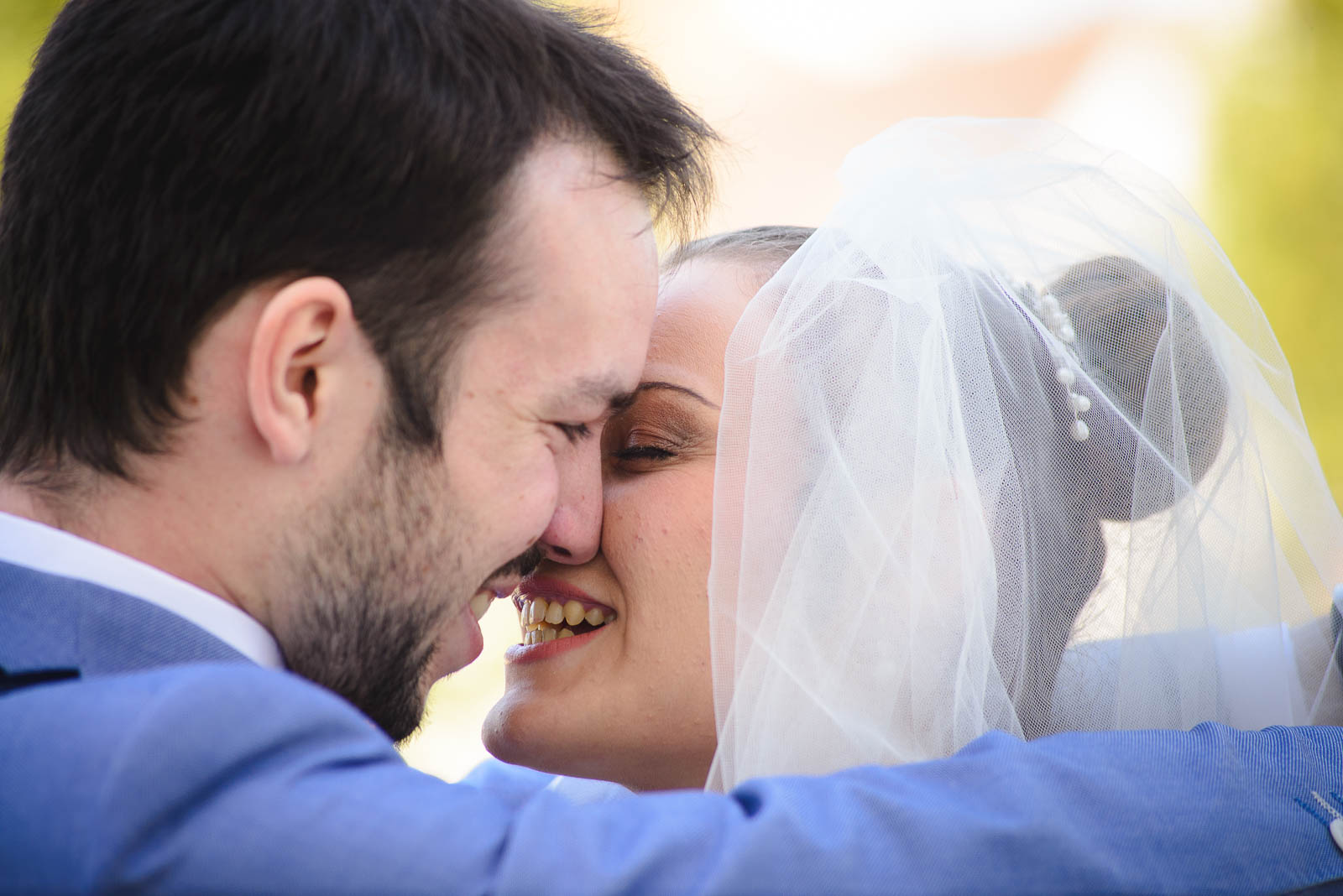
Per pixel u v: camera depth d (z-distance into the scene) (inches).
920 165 75.4
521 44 64.2
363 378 60.8
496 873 47.7
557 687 75.2
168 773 45.8
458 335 62.1
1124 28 252.2
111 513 61.1
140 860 44.9
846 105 272.7
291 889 45.5
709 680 72.8
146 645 54.9
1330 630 74.9
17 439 63.4
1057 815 52.6
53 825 45.1
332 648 62.7
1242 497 72.6
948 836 50.8
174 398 59.8
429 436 62.2
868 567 65.0
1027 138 79.0
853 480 66.3
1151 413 71.1
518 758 76.2
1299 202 212.1
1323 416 202.7
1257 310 78.9
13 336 63.4
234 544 60.6
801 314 69.9
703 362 76.1
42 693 49.4
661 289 79.9
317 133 59.4
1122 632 69.5
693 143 74.1
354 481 61.5
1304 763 59.7
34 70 64.9
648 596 73.1
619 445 77.0
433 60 61.4
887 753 63.2
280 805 46.9
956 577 65.1
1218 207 217.6
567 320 64.2
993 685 65.7
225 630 59.2
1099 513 70.4
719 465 69.7
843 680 63.9
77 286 60.9
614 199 66.4
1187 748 59.0
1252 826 55.0
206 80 59.9
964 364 69.1
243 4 60.3
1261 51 225.9
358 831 47.1
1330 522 76.0
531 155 63.4
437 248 61.0
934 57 270.5
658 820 51.0
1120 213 75.2
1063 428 70.4
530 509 65.6
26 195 62.9
